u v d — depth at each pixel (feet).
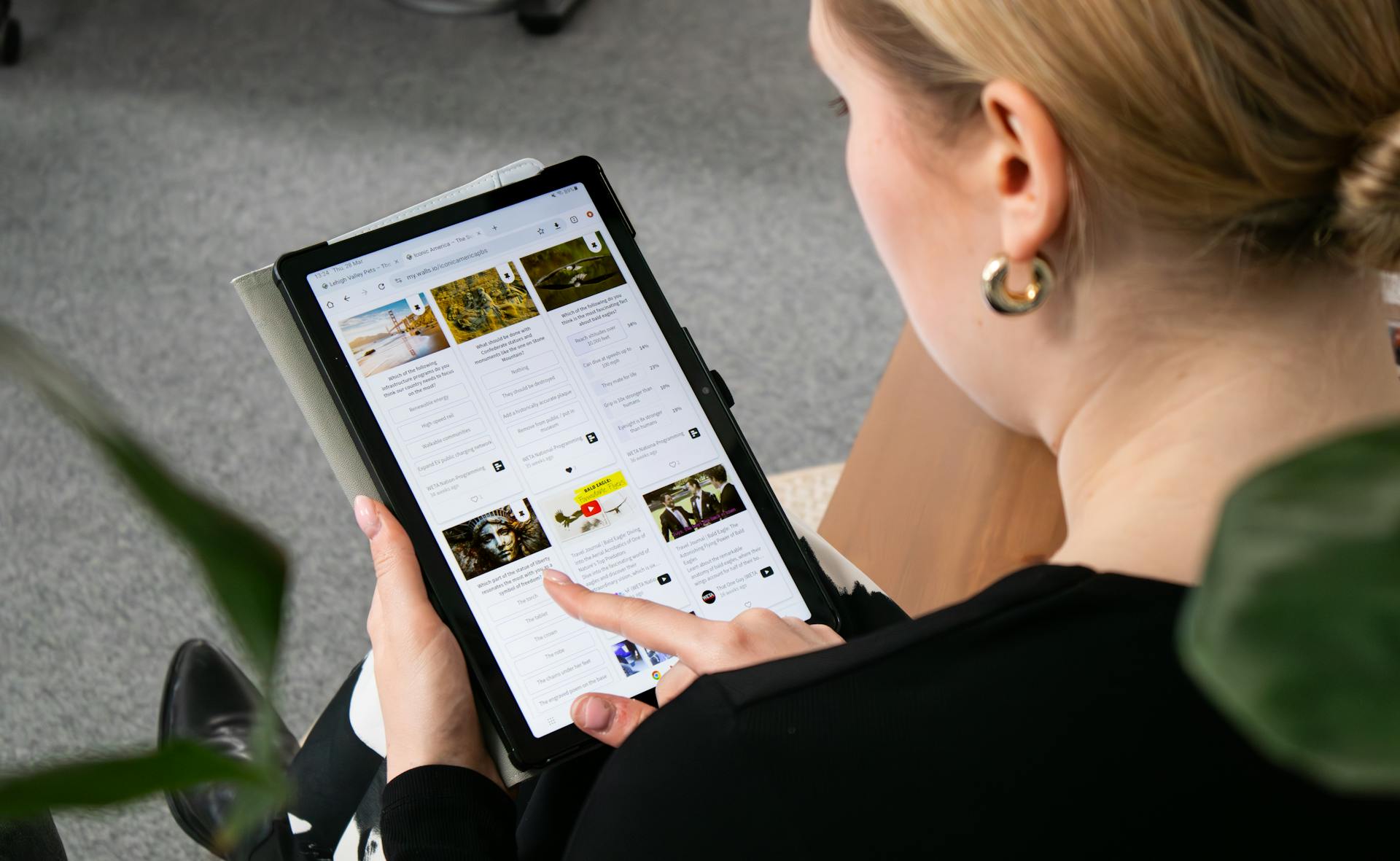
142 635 4.66
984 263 1.45
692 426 2.33
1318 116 1.13
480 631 2.21
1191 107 1.14
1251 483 0.48
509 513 2.26
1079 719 1.17
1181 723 1.14
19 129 6.14
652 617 1.97
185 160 6.00
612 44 6.47
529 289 2.35
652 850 1.33
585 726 2.11
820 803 1.22
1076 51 1.14
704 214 5.84
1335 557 0.44
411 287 2.31
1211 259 1.28
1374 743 0.42
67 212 5.82
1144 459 1.35
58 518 4.91
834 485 3.84
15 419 5.12
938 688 1.22
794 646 1.94
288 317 2.31
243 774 0.57
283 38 6.49
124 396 5.24
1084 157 1.22
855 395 5.32
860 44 1.39
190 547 0.58
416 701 2.16
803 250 5.73
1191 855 1.12
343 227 5.77
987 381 1.58
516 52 6.44
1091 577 1.24
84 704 4.51
